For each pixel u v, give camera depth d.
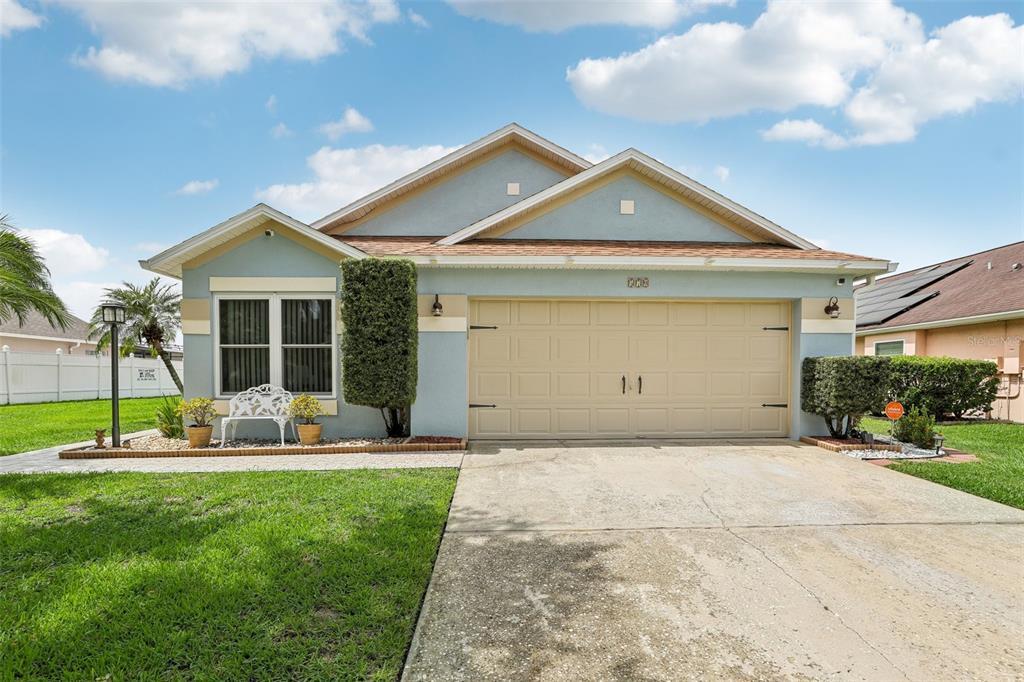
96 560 3.86
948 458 7.62
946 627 3.02
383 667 2.59
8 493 5.61
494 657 2.70
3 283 10.63
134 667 2.58
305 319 8.91
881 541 4.34
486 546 4.23
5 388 18.12
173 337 17.84
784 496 5.64
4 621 2.99
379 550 4.01
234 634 2.85
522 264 8.34
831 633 2.95
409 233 11.59
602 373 8.96
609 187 9.95
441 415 8.63
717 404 9.09
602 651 2.76
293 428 8.72
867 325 17.09
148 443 8.62
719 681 2.51
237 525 4.57
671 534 4.50
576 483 6.15
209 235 8.40
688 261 8.40
